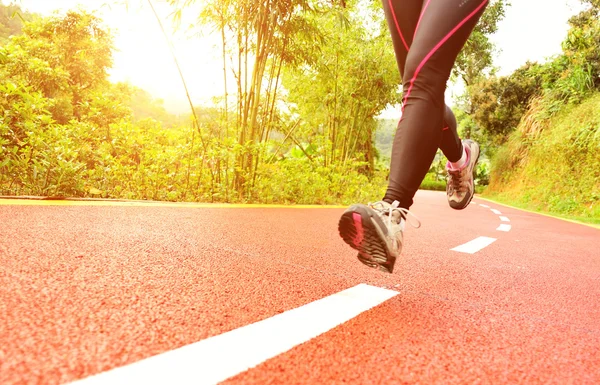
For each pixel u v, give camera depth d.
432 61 1.25
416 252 2.53
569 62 17.05
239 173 5.53
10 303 0.89
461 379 0.79
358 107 9.44
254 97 5.63
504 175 22.47
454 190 1.98
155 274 1.30
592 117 12.99
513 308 1.39
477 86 24.16
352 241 1.26
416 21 1.40
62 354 0.70
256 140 6.07
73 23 23.94
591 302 1.61
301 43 6.44
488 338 1.06
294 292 1.31
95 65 24.98
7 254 1.30
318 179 7.42
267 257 1.83
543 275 2.12
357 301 1.27
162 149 4.69
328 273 1.65
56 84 17.16
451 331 1.08
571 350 1.02
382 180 11.39
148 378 0.66
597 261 2.88
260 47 5.70
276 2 5.33
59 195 3.28
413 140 1.27
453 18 1.24
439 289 1.58
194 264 1.51
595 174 12.37
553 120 17.19
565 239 4.39
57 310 0.89
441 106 1.29
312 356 0.83
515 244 3.49
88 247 1.56
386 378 0.76
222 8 5.20
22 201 2.70
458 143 1.78
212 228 2.54
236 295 1.19
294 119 9.36
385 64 9.00
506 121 23.55
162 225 2.39
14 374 0.61
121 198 4.04
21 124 3.17
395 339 0.97
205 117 5.37
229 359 0.76
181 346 0.80
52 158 3.27
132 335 0.82
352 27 8.38
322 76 8.78
